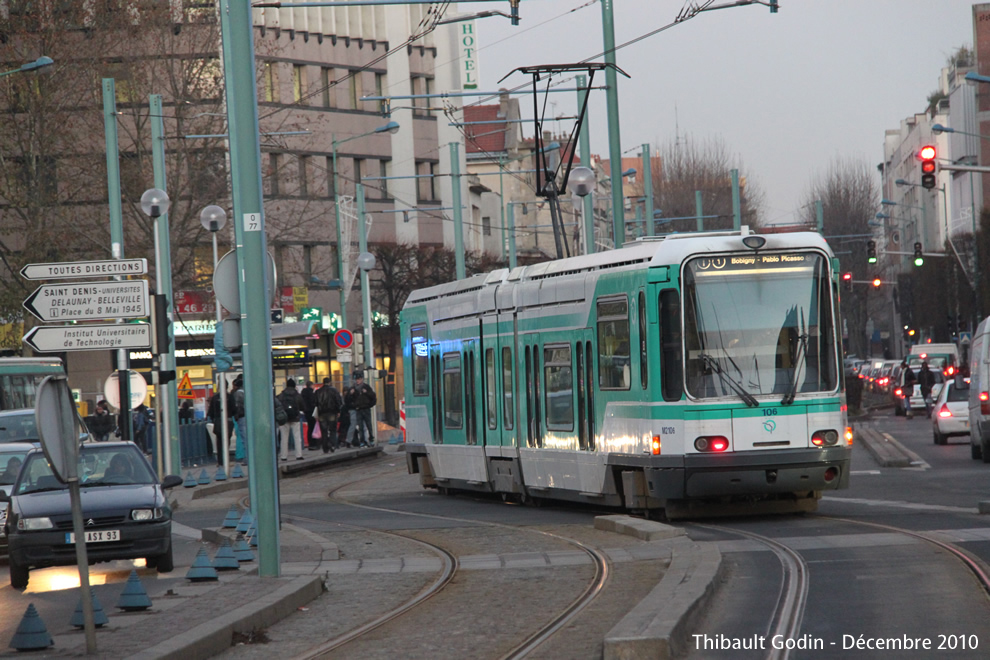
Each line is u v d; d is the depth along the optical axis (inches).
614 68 2191.2
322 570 1126.4
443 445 1910.7
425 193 5300.2
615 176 2191.2
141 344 1457.9
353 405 3154.5
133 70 3501.5
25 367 2343.8
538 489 1638.8
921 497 1566.2
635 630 689.0
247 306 1045.8
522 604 904.3
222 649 788.6
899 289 7623.0
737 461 1338.6
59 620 943.7
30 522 1170.0
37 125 3430.1
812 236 1395.2
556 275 1595.7
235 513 1467.8
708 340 1362.0
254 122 1053.2
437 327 1942.7
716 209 7573.8
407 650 762.2
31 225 3390.7
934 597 837.2
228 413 2613.2
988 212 5940.0
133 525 1179.9
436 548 1256.2
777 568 992.9
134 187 3511.3
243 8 1055.0
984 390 2188.7
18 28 3462.1
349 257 4116.6
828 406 1362.0
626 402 1424.7
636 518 1309.1
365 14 5093.5
